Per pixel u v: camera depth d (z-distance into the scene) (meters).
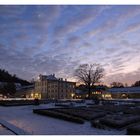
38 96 103.62
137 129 14.83
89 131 16.92
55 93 95.56
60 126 19.36
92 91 103.56
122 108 34.31
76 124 20.70
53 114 26.33
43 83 102.31
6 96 105.44
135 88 97.62
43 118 25.64
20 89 118.94
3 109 39.91
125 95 96.69
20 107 44.88
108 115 25.38
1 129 16.91
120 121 18.73
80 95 102.50
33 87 112.69
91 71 89.69
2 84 111.19
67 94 97.88
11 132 15.62
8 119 24.42
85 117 23.81
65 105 46.47
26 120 23.66
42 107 43.72
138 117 21.66
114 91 100.81
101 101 59.66
